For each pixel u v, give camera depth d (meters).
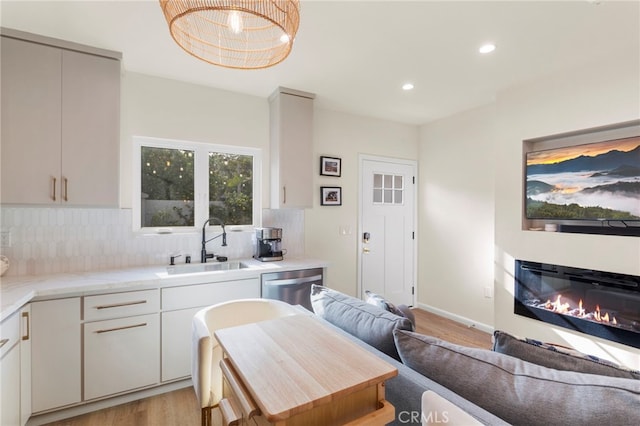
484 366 1.00
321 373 0.82
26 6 1.80
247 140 3.14
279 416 0.66
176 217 2.90
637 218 2.22
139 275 2.31
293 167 3.06
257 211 3.26
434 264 4.07
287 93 3.02
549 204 2.68
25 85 2.07
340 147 3.73
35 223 2.33
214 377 1.39
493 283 3.38
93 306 2.05
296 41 2.15
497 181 3.04
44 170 2.12
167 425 1.96
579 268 2.49
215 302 2.46
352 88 3.00
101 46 2.24
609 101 2.32
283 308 1.64
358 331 1.43
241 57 2.26
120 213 2.61
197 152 2.98
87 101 2.23
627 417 0.73
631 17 1.86
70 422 1.98
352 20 1.91
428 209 4.17
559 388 0.85
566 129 2.56
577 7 1.78
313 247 3.58
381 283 4.05
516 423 0.86
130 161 2.65
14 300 1.67
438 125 4.03
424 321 3.77
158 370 2.25
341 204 3.74
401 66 2.53
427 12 1.84
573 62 2.45
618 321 2.31
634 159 2.24
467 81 2.82
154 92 2.74
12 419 1.67
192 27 1.76
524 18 1.89
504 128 2.99
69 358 1.99
